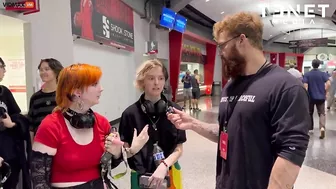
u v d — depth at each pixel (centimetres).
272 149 114
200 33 1720
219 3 1313
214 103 1359
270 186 107
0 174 203
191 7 1358
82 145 134
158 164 164
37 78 380
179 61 1281
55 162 132
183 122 165
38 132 132
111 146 139
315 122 745
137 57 945
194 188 327
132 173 168
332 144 508
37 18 387
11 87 470
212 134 157
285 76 113
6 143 227
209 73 1877
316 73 544
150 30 1080
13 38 468
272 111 112
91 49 629
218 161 136
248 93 119
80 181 135
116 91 770
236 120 120
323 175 360
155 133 172
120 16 775
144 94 179
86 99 135
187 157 448
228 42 122
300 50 2936
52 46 420
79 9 543
